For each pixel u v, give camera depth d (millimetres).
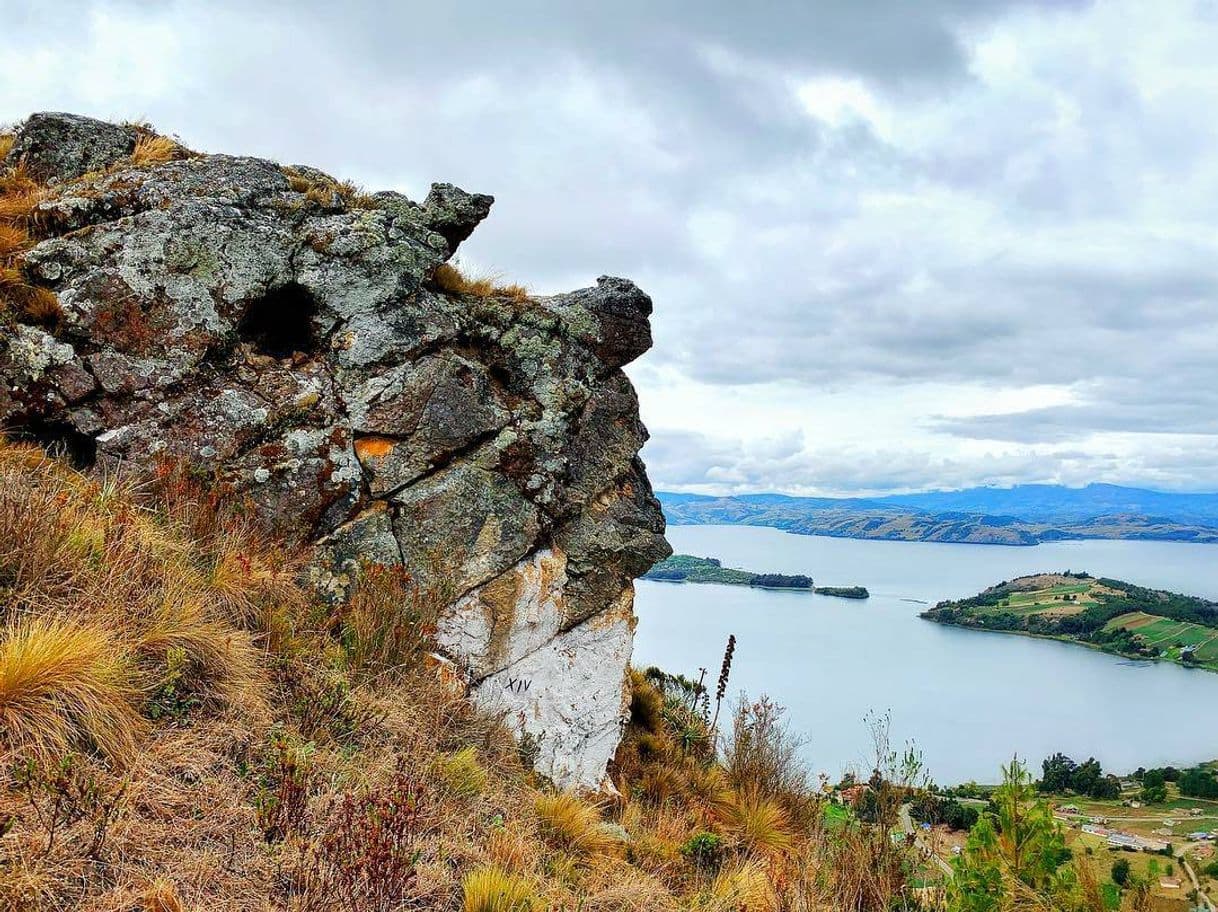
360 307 7508
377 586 6574
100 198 7086
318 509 6781
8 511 4695
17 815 3375
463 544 7258
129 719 4184
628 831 7168
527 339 8273
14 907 3020
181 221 6973
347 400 7188
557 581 7746
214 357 6918
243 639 5309
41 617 4273
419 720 6055
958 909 4914
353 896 3730
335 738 5336
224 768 4453
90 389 6348
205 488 6285
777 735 9617
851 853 6223
